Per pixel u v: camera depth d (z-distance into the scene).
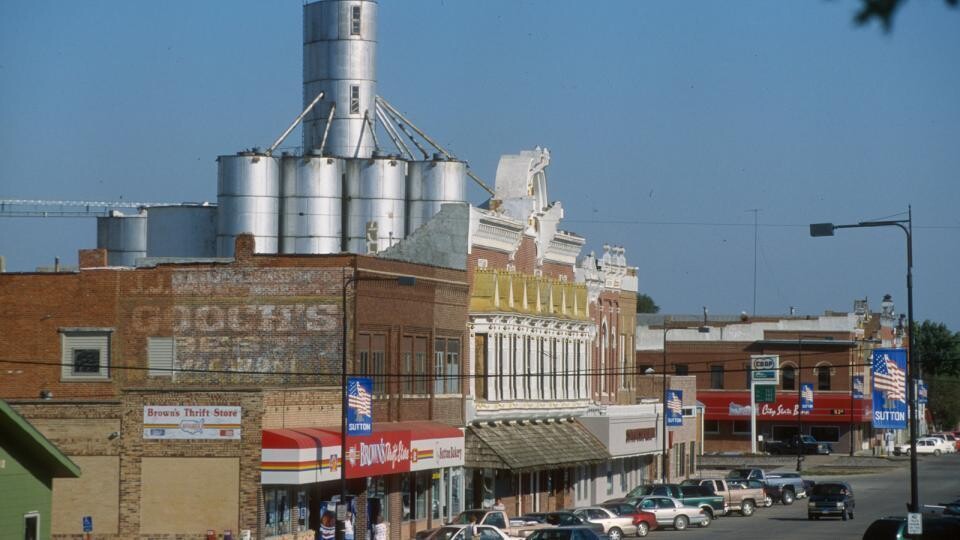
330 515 56.72
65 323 64.19
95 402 54.84
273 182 87.88
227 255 87.75
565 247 89.25
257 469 53.72
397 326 66.31
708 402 151.88
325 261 62.09
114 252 98.19
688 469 114.81
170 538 54.16
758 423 153.25
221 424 54.06
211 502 54.00
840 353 149.88
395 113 93.88
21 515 38.22
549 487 85.19
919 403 166.00
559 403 84.31
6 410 37.06
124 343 63.56
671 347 153.12
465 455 73.50
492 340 75.88
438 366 71.19
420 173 91.31
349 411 56.12
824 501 84.00
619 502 75.31
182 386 57.69
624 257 102.12
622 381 101.62
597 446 88.00
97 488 54.78
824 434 151.38
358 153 92.19
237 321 62.44
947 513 71.75
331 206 88.25
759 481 91.88
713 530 76.88
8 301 64.75
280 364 62.03
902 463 139.88
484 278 75.62
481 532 55.06
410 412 67.75
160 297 63.28
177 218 92.31
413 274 68.12
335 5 92.69
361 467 59.00
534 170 85.31
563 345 86.00
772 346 151.25
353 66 92.50
